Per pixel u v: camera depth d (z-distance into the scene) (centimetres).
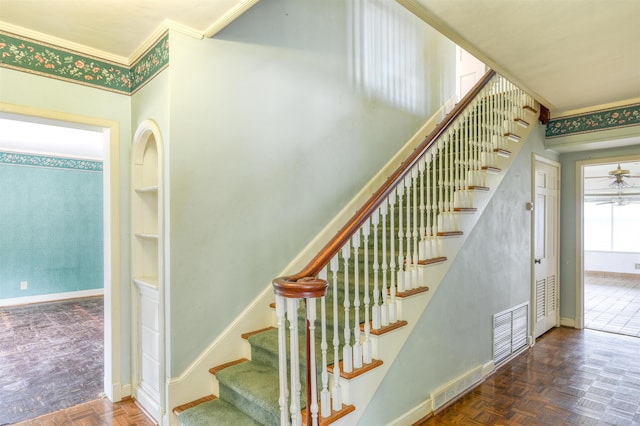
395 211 336
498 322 335
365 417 204
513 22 217
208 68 238
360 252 296
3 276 573
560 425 236
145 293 257
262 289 268
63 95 242
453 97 499
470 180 305
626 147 423
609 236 908
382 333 213
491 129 336
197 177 232
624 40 239
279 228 280
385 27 390
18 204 587
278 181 280
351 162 344
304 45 302
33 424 240
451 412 253
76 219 640
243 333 255
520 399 271
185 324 227
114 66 263
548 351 376
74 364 340
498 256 337
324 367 186
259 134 267
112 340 265
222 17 212
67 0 194
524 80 313
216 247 242
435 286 256
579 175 460
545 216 443
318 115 313
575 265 462
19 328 455
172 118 221
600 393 280
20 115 229
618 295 678
